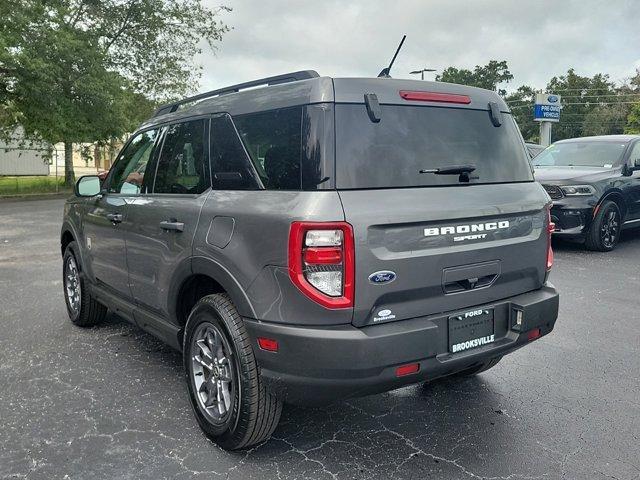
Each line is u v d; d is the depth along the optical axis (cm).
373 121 290
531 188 352
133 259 411
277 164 294
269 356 283
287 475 300
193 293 366
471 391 404
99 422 355
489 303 322
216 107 349
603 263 844
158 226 371
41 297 657
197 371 340
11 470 302
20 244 1048
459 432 346
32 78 1986
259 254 285
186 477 297
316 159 276
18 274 783
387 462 313
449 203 299
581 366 450
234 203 309
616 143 1012
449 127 320
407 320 288
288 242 271
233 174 319
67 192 2392
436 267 292
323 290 268
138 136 448
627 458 317
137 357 464
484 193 320
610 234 936
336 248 265
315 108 282
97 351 478
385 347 271
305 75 311
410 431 347
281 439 337
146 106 2727
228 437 313
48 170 3466
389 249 278
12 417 360
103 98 2147
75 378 422
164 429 347
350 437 340
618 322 562
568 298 650
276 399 302
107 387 406
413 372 283
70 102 2112
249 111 320
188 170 362
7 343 498
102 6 2483
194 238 330
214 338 327
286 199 280
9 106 2272
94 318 534
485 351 312
